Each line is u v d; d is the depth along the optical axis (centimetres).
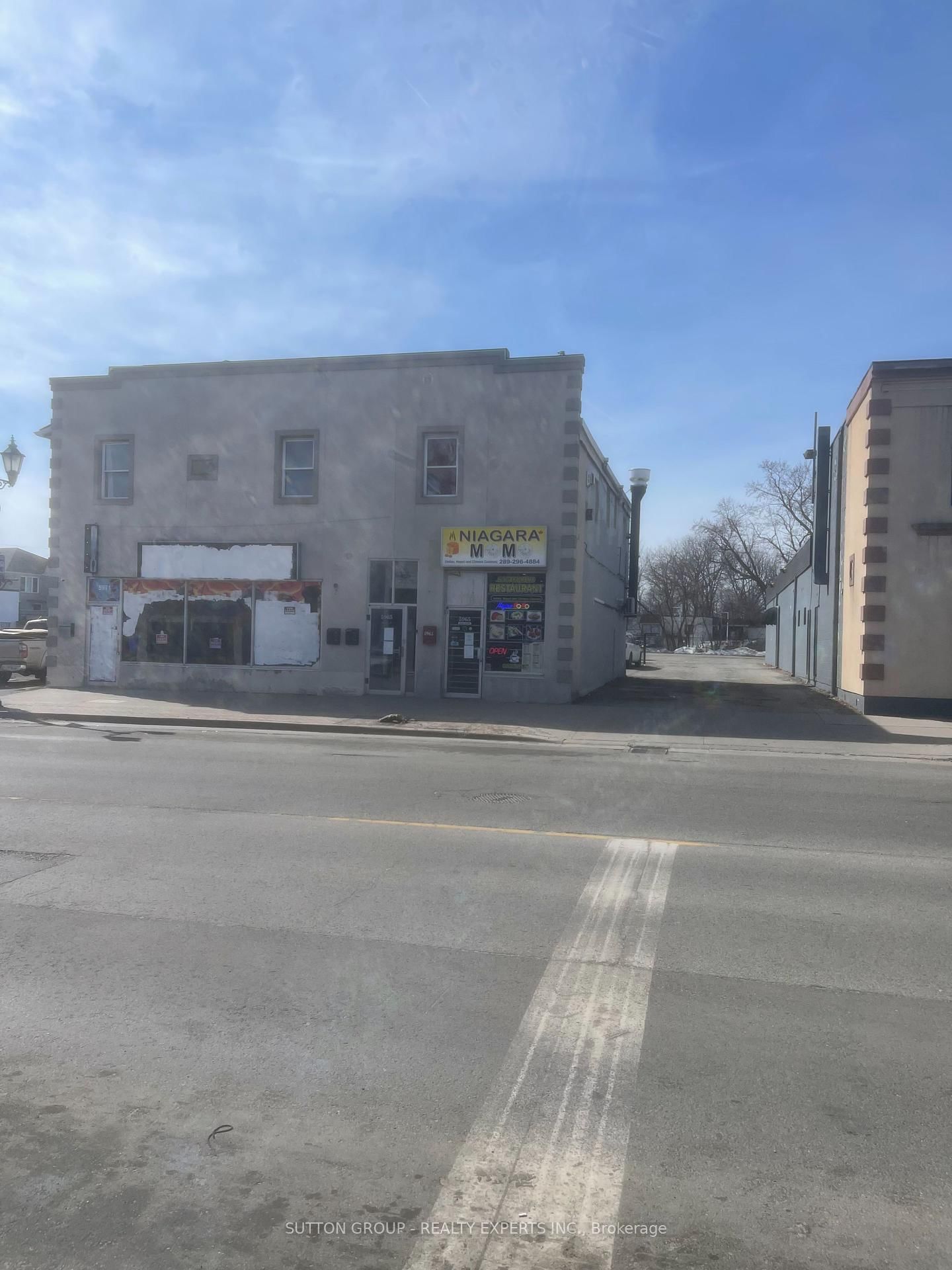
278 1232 295
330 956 520
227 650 2195
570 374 2008
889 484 1905
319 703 1942
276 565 2159
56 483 2302
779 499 6744
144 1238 292
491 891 639
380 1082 386
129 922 571
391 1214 304
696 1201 311
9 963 507
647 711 1916
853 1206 308
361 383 2114
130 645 2253
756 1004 462
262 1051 411
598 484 2553
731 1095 378
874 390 1903
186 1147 340
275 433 2166
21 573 6544
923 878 684
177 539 2223
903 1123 358
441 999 464
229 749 1342
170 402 2231
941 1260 284
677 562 8475
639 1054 411
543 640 2019
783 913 601
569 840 789
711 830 840
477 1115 362
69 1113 362
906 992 479
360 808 914
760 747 1480
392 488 2092
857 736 1611
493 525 2038
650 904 616
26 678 2891
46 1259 283
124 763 1193
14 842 765
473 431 2050
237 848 748
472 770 1173
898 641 1905
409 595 2084
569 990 477
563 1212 306
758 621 8262
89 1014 446
